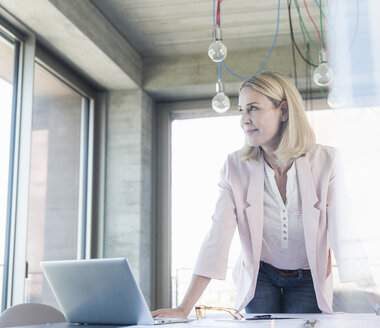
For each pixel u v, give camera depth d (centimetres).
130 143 427
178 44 416
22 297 288
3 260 290
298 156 158
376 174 80
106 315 116
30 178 333
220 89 288
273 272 169
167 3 353
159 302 428
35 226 336
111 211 420
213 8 350
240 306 167
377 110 77
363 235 84
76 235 397
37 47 347
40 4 293
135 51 426
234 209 166
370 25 77
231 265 393
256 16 370
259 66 417
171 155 455
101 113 436
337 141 87
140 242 412
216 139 445
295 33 396
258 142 158
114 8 361
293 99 158
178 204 442
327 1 239
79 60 376
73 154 401
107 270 108
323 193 154
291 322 104
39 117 351
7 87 308
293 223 159
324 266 157
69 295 119
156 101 464
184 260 431
